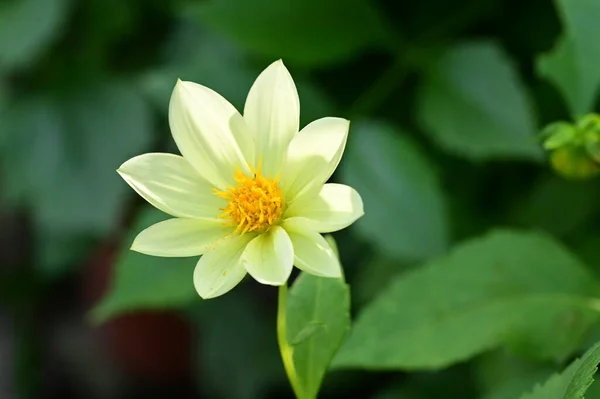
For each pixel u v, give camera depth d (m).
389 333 0.97
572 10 0.99
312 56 1.08
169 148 1.18
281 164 0.89
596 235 1.06
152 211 1.04
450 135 1.05
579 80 0.99
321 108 1.09
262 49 1.08
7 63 1.16
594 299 0.98
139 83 1.20
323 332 0.91
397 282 0.98
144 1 1.18
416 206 1.04
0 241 1.51
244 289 1.23
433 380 1.12
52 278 1.53
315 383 0.91
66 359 1.56
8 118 1.24
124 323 1.37
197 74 1.08
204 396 1.46
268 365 1.20
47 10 1.16
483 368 1.05
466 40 1.11
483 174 1.10
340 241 1.13
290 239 0.88
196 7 1.07
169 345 1.39
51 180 1.21
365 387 1.19
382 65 1.11
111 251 1.31
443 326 0.97
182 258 1.03
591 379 0.86
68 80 1.23
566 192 1.07
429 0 1.11
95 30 1.20
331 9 1.09
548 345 0.97
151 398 1.50
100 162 1.20
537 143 1.04
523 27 1.10
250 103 0.89
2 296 1.53
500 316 0.97
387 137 1.05
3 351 1.53
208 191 0.89
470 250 0.99
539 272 0.98
